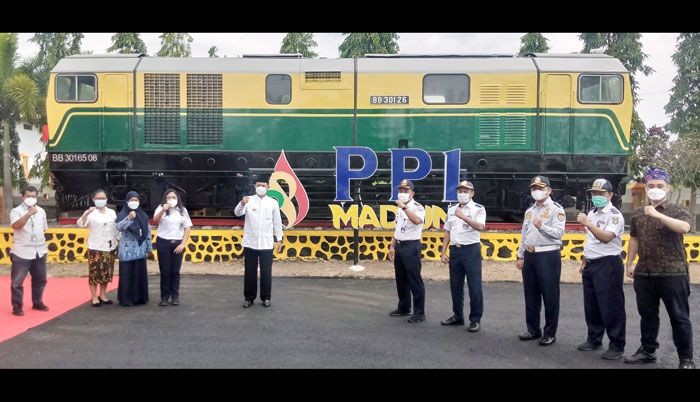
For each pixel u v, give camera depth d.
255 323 6.56
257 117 11.16
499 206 11.37
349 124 11.12
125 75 11.15
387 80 11.09
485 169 11.09
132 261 7.38
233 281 8.87
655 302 5.19
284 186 10.84
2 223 17.86
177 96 11.16
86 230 9.92
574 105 11.05
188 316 6.85
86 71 11.17
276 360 5.27
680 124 23.11
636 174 20.89
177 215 7.44
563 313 7.20
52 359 5.26
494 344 5.86
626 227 12.31
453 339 6.02
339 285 8.71
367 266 9.82
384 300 7.80
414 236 6.68
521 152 11.06
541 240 5.83
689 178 18.09
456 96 11.12
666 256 5.04
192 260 10.01
